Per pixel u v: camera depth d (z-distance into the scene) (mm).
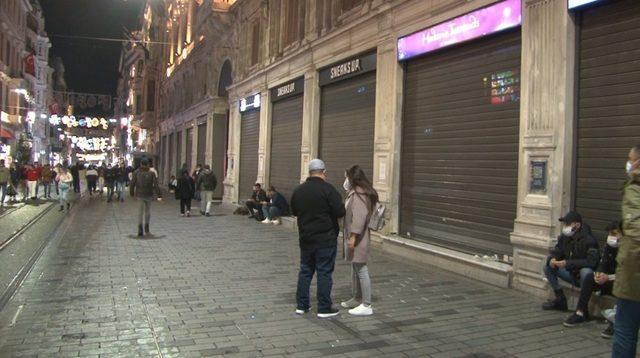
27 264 8609
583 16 6809
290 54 15766
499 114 8117
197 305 6395
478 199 8492
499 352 4902
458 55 9062
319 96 14305
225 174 26328
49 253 9922
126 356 4688
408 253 9555
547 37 7027
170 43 40938
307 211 5980
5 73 36750
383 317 5988
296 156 15922
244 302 6578
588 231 6133
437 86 9602
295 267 8914
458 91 9055
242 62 21438
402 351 4910
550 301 6355
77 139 89125
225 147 26609
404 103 10523
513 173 7793
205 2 25781
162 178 44812
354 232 6027
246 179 20781
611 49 6453
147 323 5652
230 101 22859
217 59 25922
